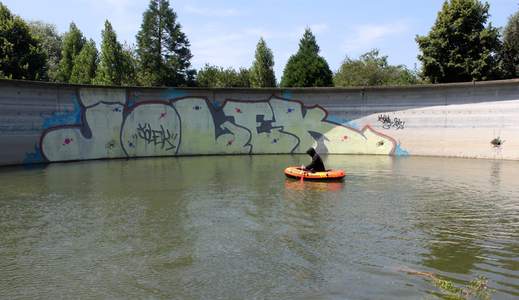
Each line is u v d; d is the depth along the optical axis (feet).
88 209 36.35
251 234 29.22
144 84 158.30
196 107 85.51
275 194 43.39
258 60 164.25
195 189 46.06
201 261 24.06
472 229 30.81
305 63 137.90
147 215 34.40
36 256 24.88
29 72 106.93
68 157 71.67
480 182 51.42
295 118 89.40
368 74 188.14
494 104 77.61
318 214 35.01
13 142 64.69
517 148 75.51
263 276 21.89
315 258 24.52
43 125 68.23
